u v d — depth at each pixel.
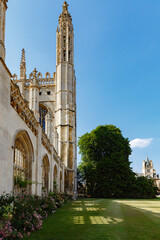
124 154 56.97
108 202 31.41
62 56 55.88
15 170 13.42
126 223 12.16
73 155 49.38
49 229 10.04
